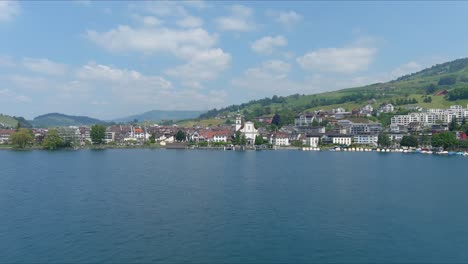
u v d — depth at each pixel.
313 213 92.81
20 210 94.62
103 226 81.38
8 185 130.62
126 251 67.25
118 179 146.38
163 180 144.38
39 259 63.84
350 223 84.62
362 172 174.50
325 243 71.94
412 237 75.75
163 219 86.81
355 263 63.25
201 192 118.94
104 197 110.62
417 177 157.50
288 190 123.06
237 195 114.19
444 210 96.69
